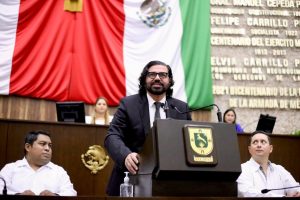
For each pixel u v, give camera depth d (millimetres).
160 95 3240
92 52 7688
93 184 5074
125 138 3174
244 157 5621
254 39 8820
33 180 4336
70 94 7492
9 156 4938
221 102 8445
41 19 7535
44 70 7398
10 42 7332
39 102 7480
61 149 5055
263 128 6117
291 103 8719
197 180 2240
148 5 8242
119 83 7699
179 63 8117
